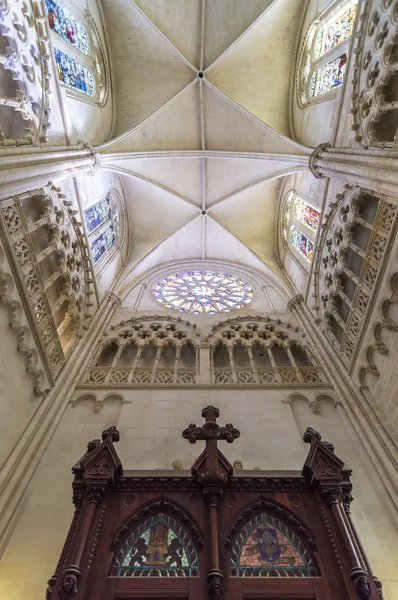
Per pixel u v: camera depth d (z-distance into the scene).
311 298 16.92
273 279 21.08
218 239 23.30
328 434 11.45
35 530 8.62
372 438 10.62
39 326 11.57
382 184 10.34
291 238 20.83
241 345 16.03
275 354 15.81
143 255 22.00
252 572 5.09
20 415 10.53
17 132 11.41
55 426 11.32
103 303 17.91
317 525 5.62
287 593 4.82
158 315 17.77
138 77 18.67
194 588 4.85
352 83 12.91
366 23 12.36
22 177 9.98
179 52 17.73
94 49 16.70
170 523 5.76
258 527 5.73
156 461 10.38
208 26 17.47
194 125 19.89
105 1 16.73
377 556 8.22
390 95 11.32
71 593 4.56
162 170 21.11
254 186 20.94
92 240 17.45
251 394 12.97
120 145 17.75
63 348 14.10
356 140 12.31
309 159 14.76
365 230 12.70
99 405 12.37
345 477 6.15
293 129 18.42
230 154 19.78
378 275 11.19
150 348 15.97
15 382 10.39
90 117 15.98
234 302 19.53
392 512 8.98
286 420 11.81
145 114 18.69
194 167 21.36
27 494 9.34
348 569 4.95
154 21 16.86
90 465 6.16
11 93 10.72
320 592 4.83
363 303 12.24
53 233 13.07
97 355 15.15
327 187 15.32
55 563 8.02
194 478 6.26
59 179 12.08
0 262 9.87
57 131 12.94
